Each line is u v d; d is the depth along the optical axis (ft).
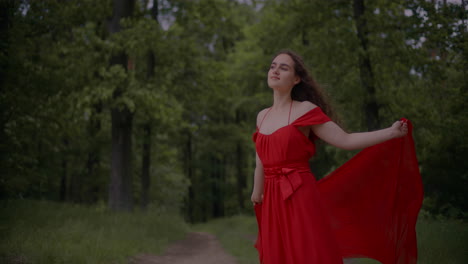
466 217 18.44
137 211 39.06
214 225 64.44
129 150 38.96
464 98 20.04
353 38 27.48
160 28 36.76
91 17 38.42
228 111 66.08
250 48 47.44
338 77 28.43
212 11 41.91
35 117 29.55
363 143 6.95
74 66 34.12
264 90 49.55
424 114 24.70
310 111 7.22
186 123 43.55
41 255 15.62
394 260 8.13
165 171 64.28
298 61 7.89
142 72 40.93
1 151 26.30
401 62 26.22
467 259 13.71
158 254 23.20
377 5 29.04
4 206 25.96
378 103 28.02
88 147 47.80
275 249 7.25
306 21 30.91
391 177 8.26
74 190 54.60
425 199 20.44
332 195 8.38
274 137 7.30
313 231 6.84
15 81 26.32
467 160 19.86
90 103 32.19
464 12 18.51
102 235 22.35
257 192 8.48
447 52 20.27
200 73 42.52
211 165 88.22
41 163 39.47
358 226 8.32
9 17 24.80
